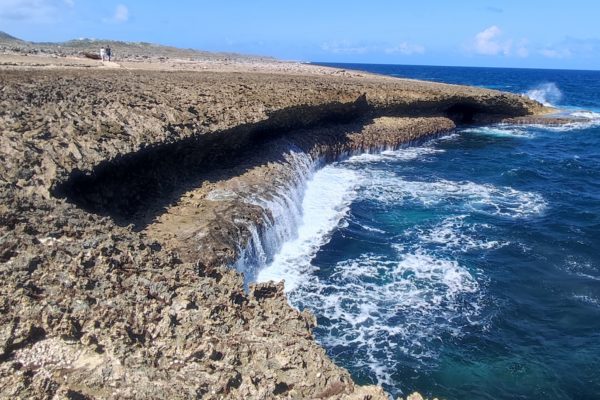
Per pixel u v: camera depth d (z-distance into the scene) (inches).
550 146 1819.6
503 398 518.0
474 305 677.3
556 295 713.0
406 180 1282.0
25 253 366.3
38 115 645.3
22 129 584.7
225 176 839.7
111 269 378.0
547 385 536.7
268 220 754.2
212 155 863.7
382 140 1579.7
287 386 315.6
